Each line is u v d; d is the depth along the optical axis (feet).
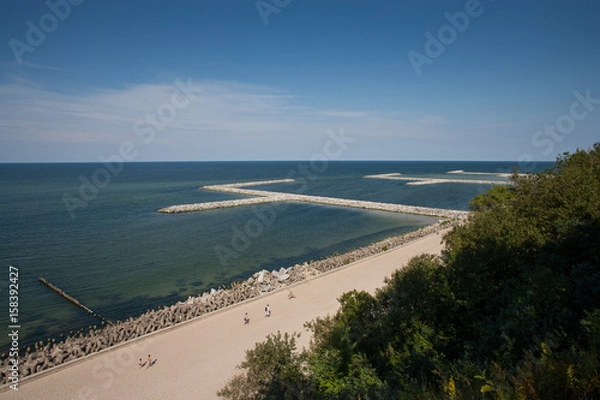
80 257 139.13
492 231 66.44
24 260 134.82
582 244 49.67
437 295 52.95
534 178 80.69
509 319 38.68
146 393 58.13
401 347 48.55
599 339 26.25
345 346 49.52
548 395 21.43
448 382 27.68
